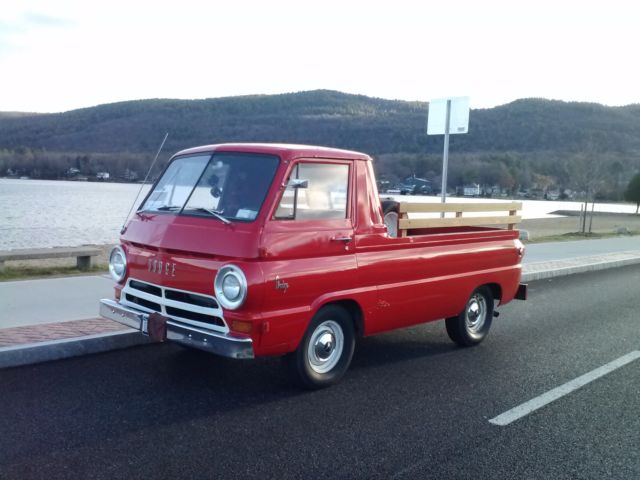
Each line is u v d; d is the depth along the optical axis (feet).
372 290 18.31
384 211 19.95
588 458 13.99
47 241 60.64
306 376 17.22
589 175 114.83
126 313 17.20
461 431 15.30
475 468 13.24
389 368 20.61
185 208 17.40
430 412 16.55
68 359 19.58
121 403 16.05
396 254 19.13
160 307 16.85
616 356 23.07
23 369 18.42
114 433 14.14
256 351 15.38
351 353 18.51
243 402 16.57
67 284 29.91
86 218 90.68
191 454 13.25
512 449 14.33
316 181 17.06
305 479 12.37
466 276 22.03
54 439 13.66
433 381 19.34
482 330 24.26
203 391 17.26
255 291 15.02
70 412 15.26
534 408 17.19
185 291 16.10
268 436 14.40
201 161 18.22
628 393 18.79
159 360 19.90
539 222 123.13
